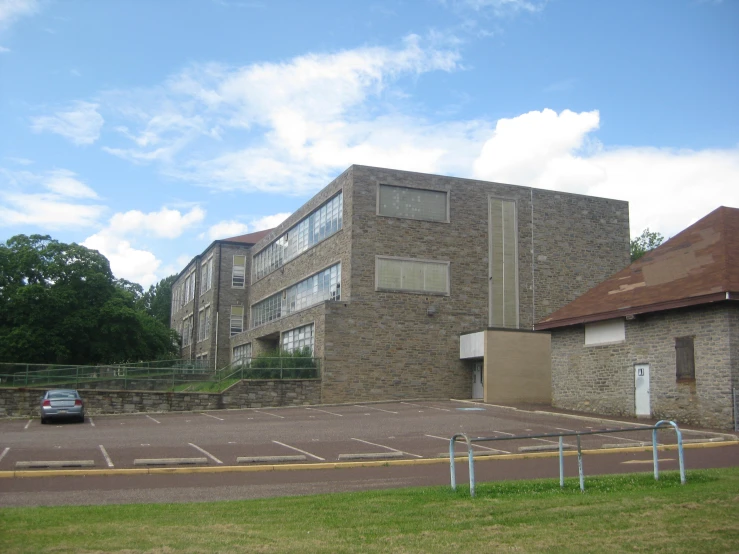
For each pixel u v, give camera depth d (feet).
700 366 81.71
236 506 35.45
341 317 127.95
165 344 194.08
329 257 139.44
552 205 143.95
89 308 164.45
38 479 47.91
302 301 154.20
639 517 31.17
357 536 28.63
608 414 96.02
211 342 199.31
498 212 139.85
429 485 43.86
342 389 126.52
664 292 87.92
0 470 50.19
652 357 89.04
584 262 144.25
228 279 202.49
